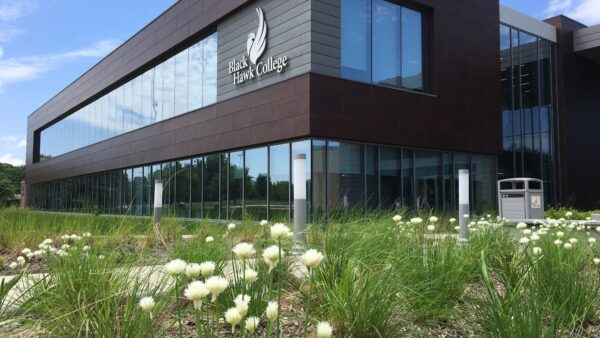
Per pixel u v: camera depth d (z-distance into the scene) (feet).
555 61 71.77
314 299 9.98
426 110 49.37
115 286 8.48
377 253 11.29
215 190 55.98
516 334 7.51
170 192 66.74
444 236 13.96
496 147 56.18
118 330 7.20
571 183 69.82
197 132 59.06
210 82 58.59
